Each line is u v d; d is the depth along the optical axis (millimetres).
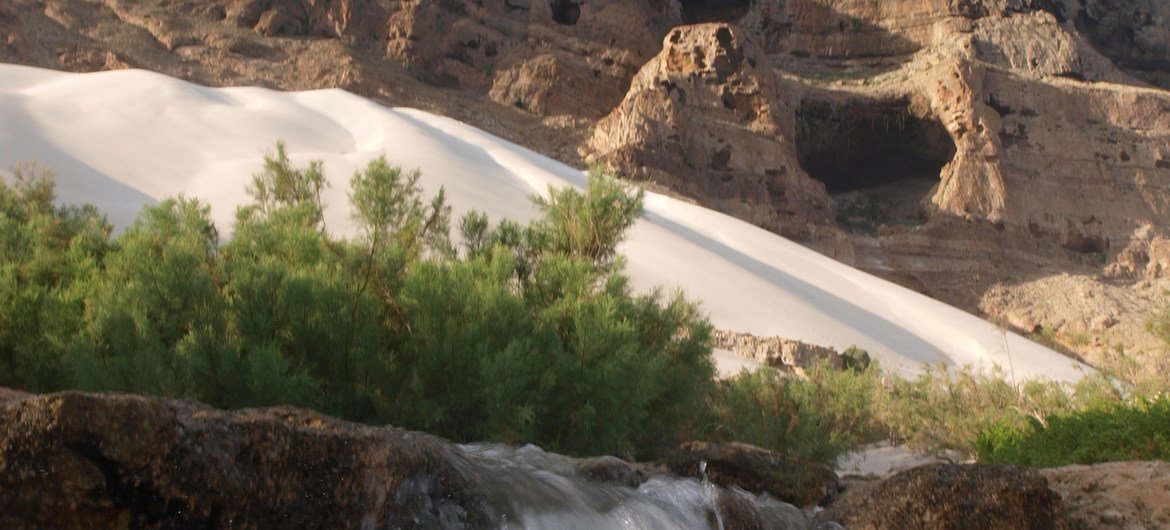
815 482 11336
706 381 18766
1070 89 117938
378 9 118438
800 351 50688
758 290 60344
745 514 9977
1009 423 24797
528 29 120938
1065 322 97938
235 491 7555
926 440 26938
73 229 22172
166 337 14898
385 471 8016
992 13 130125
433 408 14586
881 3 133250
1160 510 11414
